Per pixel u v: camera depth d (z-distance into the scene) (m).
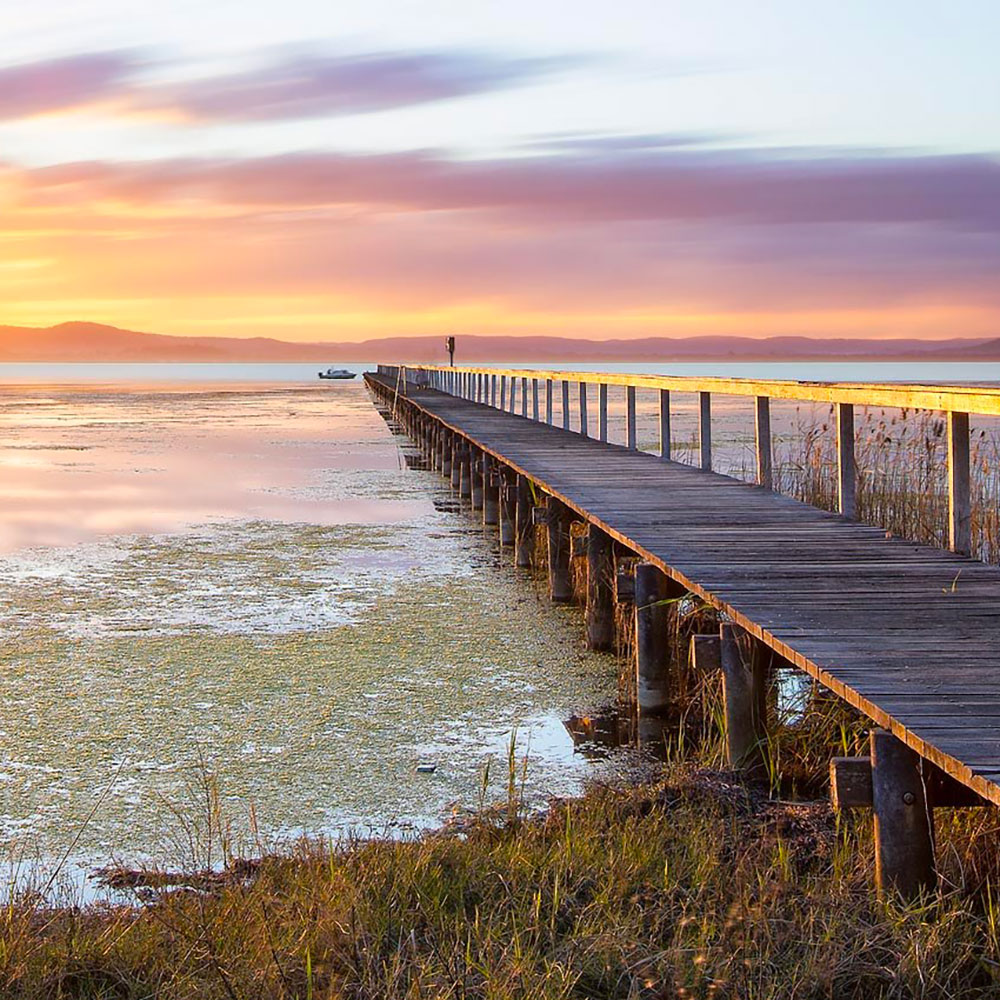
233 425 40.09
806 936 3.79
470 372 30.61
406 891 4.31
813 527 8.54
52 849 5.52
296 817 5.88
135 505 17.97
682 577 6.77
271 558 13.23
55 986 3.73
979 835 4.37
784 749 6.04
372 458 26.58
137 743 6.97
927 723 4.05
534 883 4.39
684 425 33.09
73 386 102.06
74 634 9.59
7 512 17.09
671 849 4.72
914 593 6.27
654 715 7.54
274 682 8.24
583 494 10.38
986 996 3.44
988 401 6.23
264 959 3.81
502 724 7.39
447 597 11.18
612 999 3.56
